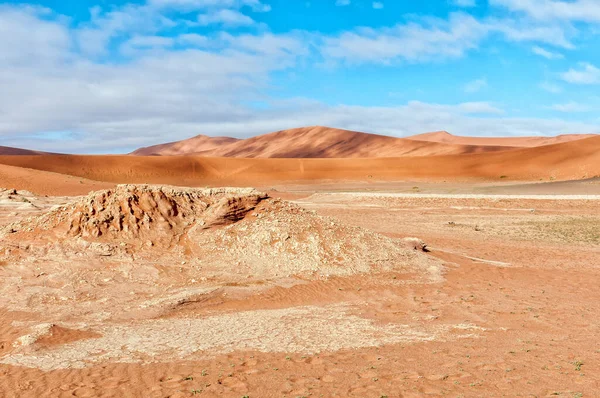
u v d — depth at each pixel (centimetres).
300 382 909
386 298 1603
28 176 6197
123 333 1234
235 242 1933
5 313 1370
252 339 1184
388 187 8206
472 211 4469
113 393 867
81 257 1745
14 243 1814
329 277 1777
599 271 2078
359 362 1018
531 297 1630
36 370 984
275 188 8544
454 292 1695
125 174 10012
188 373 963
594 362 989
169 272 1730
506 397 818
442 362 1007
